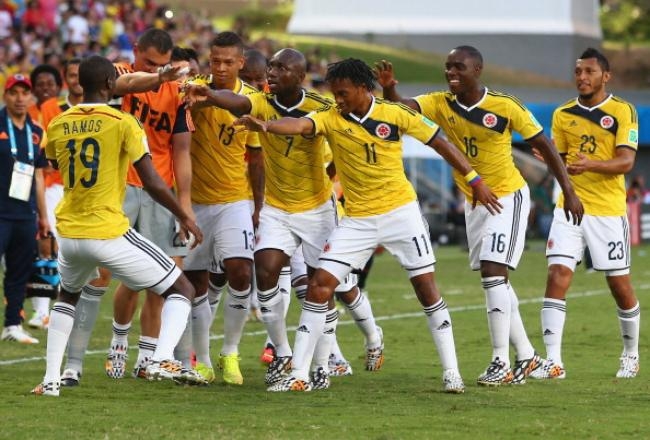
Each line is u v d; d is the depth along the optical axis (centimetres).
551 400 2136
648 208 7862
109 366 2420
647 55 14000
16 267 3038
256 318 3547
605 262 2509
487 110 2342
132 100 2297
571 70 11669
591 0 12344
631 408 2047
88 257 2038
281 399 2123
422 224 2222
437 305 2227
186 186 2311
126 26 8419
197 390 2230
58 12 7775
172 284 2108
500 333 2359
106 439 1728
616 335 3234
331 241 2217
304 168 2272
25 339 3016
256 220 2509
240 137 2389
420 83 10356
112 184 2038
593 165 2416
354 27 11912
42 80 3303
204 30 9669
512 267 2383
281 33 12506
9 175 2995
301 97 2250
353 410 2005
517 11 11750
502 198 2375
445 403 2094
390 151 2177
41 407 2002
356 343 3095
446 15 11894
